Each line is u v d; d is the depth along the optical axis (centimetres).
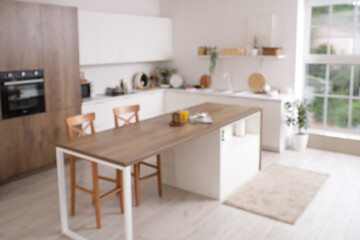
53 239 310
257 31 577
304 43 567
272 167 473
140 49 615
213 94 587
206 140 376
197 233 314
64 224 317
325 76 558
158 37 650
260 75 583
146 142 305
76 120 351
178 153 402
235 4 595
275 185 413
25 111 429
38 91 439
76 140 317
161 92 652
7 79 404
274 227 323
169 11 679
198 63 657
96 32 537
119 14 569
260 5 569
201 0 633
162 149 288
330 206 362
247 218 340
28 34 419
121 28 575
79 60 498
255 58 588
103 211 357
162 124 371
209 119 383
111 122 562
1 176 418
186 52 671
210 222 333
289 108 552
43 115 450
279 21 554
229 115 408
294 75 554
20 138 430
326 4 536
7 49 401
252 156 441
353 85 536
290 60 553
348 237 305
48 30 439
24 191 408
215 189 380
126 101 583
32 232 321
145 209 360
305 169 465
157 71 708
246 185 414
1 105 405
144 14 656
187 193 398
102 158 271
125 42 586
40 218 346
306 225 325
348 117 549
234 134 457
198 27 646
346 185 414
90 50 532
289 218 336
